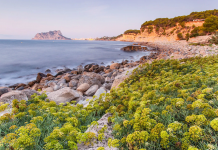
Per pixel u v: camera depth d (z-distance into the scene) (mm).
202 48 26125
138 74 7906
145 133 2076
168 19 107062
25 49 51562
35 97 4781
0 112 3867
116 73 12336
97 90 7176
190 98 3139
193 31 67625
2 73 16688
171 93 4273
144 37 124750
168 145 1962
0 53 36875
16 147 2018
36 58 29484
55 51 45688
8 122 3131
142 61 19875
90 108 4000
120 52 43656
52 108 3521
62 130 2490
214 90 3758
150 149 2100
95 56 34156
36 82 13453
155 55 28094
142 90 4754
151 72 7418
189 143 1998
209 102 3053
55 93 6051
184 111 2785
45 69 19703
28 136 2146
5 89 7590
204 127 2271
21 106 3695
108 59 29703
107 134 2920
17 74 16594
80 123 3342
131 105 3346
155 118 2752
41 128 2861
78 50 50531
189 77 5195
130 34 188000
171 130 2041
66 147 2436
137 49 48719
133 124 2582
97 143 2676
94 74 10086
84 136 2381
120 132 2613
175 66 7781
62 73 16156
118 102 4230
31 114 3348
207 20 63531
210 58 9594
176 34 83375
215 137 2027
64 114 3379
